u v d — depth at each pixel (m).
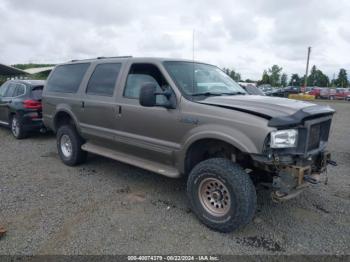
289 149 3.23
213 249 3.21
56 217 3.84
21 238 3.35
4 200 4.32
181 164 3.95
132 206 4.20
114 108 4.75
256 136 3.18
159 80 4.25
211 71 4.89
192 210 3.92
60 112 5.98
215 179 3.49
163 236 3.45
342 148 7.91
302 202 4.41
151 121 4.21
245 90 4.90
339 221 3.87
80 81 5.60
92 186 4.93
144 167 4.40
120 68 4.87
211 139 3.63
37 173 5.54
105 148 5.30
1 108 9.17
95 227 3.61
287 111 3.33
